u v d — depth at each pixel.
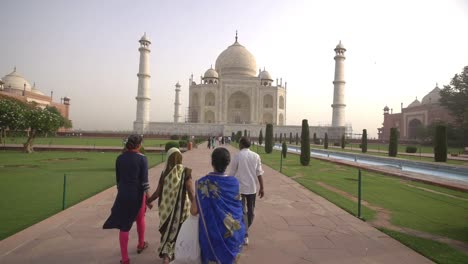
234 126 59.53
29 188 9.16
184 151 25.89
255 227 5.51
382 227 5.59
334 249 4.48
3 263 3.83
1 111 20.64
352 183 10.88
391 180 11.84
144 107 58.06
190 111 68.31
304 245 4.63
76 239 4.71
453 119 53.44
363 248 4.54
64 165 15.02
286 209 6.84
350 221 5.95
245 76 69.12
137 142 4.04
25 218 6.00
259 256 4.20
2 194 8.27
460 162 21.05
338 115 58.47
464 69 45.75
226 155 3.09
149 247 4.46
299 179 11.55
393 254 4.33
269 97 69.38
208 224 2.88
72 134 57.69
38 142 35.41
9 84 71.19
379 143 58.38
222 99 65.75
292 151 30.22
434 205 7.60
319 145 45.94
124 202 3.83
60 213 6.18
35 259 3.96
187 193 3.73
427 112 59.25
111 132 60.97
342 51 58.25
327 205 7.26
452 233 5.32
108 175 11.84
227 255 2.84
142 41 57.69
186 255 2.94
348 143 53.66
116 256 4.12
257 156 4.87
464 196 8.86
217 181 2.98
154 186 9.54
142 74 57.72
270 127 26.72
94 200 7.34
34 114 21.78
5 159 17.45
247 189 4.69
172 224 3.67
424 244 4.70
